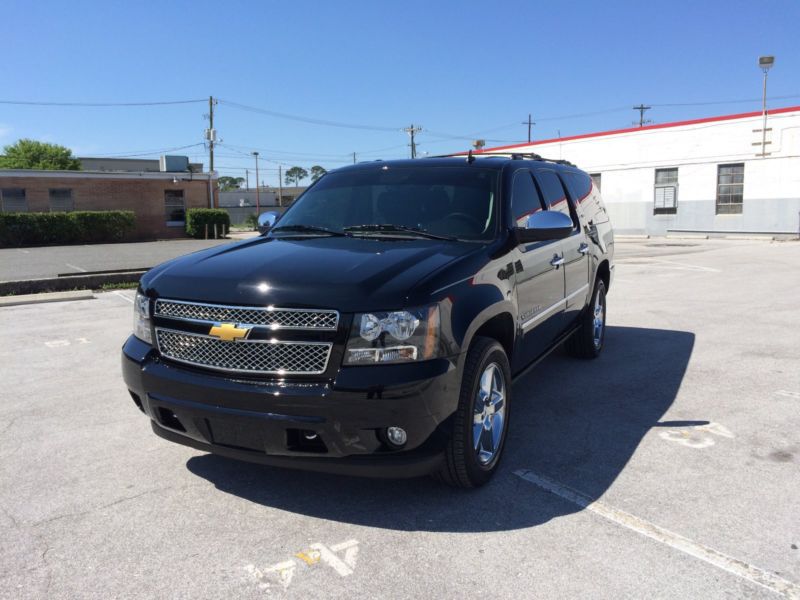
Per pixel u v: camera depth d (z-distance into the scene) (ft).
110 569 9.36
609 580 8.94
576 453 13.39
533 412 15.94
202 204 117.60
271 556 9.68
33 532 10.43
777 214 86.17
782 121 84.28
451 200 14.21
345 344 9.89
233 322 10.32
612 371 19.58
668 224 96.94
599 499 11.34
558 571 9.17
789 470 12.46
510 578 9.02
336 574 9.19
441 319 10.33
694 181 93.45
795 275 42.73
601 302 21.54
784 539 9.95
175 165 119.34
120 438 14.57
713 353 21.68
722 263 51.47
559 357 21.36
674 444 13.82
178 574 9.23
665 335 24.58
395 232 13.57
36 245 98.12
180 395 10.69
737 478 12.12
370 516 10.84
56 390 18.38
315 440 10.18
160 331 11.27
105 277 39.81
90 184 107.04
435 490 11.75
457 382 10.52
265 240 13.89
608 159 102.42
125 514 11.01
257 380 10.20
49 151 209.36
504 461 13.01
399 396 9.76
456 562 9.45
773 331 25.07
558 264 16.11
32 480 12.41
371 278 10.44
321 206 15.29
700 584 8.82
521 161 16.34
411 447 10.14
